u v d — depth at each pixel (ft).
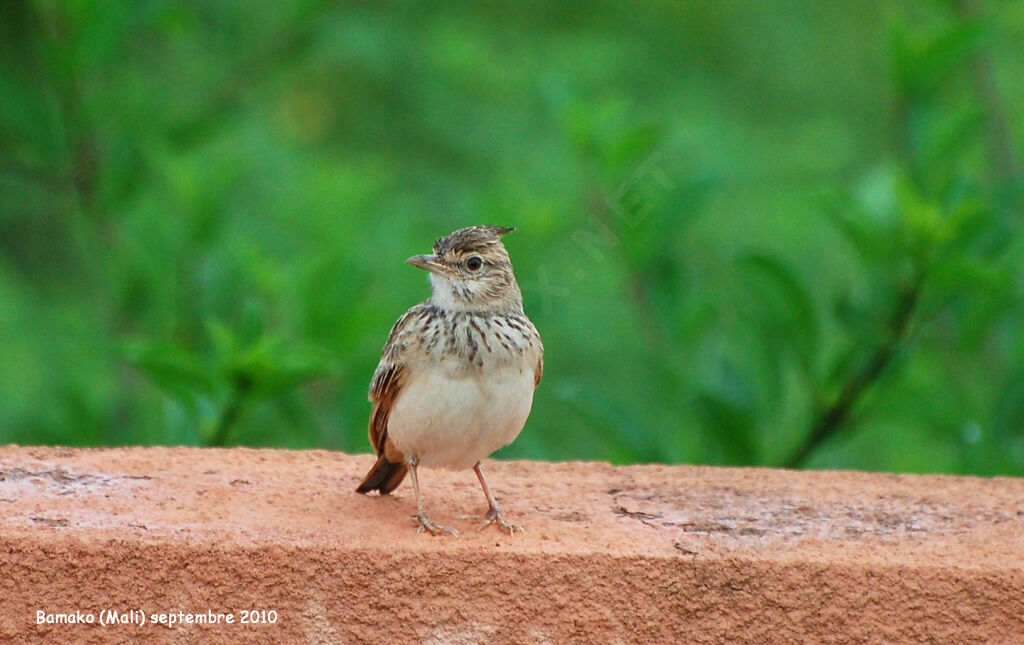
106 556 21.74
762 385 36.42
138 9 40.81
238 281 39.83
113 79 43.55
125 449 28.50
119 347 32.37
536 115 58.95
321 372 33.35
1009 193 36.68
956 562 22.44
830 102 67.05
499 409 24.73
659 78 65.10
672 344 38.06
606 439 35.86
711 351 38.29
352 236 43.19
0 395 47.37
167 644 21.80
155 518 23.27
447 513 25.07
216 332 33.06
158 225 40.09
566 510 25.46
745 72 67.31
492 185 49.01
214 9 48.03
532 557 22.16
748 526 24.39
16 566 21.65
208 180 40.29
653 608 22.24
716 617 22.25
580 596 22.16
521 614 22.12
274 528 22.97
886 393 36.45
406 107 62.23
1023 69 49.24
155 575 21.79
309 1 46.24
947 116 37.37
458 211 50.31
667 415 37.01
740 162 55.98
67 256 57.82
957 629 22.13
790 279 35.24
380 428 25.59
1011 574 22.08
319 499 25.29
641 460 35.70
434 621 22.04
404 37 61.93
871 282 35.14
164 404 37.86
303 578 21.94
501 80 58.75
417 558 22.08
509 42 62.64
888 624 22.13
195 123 43.39
